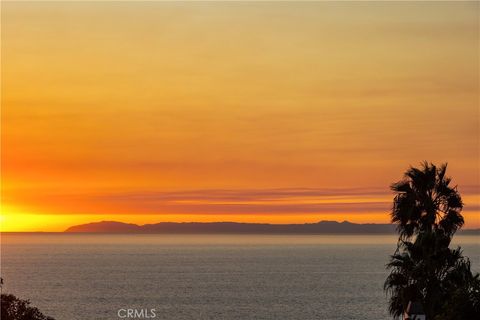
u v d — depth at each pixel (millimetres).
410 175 67438
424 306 61094
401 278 62188
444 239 62000
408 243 63344
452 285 60906
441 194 67000
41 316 61344
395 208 67250
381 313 191875
